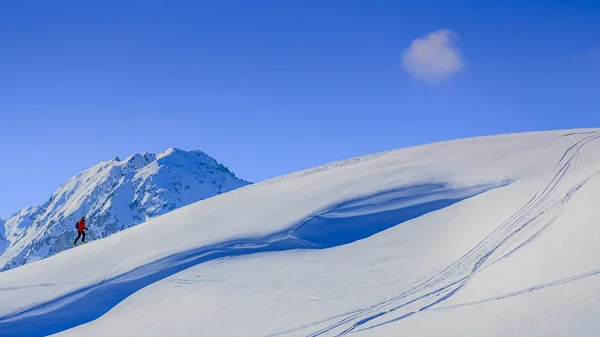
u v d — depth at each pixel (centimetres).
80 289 2930
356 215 3075
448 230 2747
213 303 2506
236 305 2436
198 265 2902
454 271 2288
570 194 2473
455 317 1906
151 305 2653
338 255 2755
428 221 2891
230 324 2269
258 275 2689
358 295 2303
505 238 2378
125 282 2903
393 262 2566
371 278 2447
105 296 2836
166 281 2830
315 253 2825
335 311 2197
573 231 2050
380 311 2117
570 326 1602
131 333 2395
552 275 1891
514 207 2695
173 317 2469
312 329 2081
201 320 2366
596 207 2058
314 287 2466
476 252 2384
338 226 3009
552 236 2131
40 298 2938
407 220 2947
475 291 2053
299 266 2709
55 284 3066
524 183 2964
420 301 2117
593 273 1786
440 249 2572
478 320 1828
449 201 3028
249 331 2169
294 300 2375
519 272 2025
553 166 3095
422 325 1920
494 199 2892
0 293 3098
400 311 2078
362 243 2823
